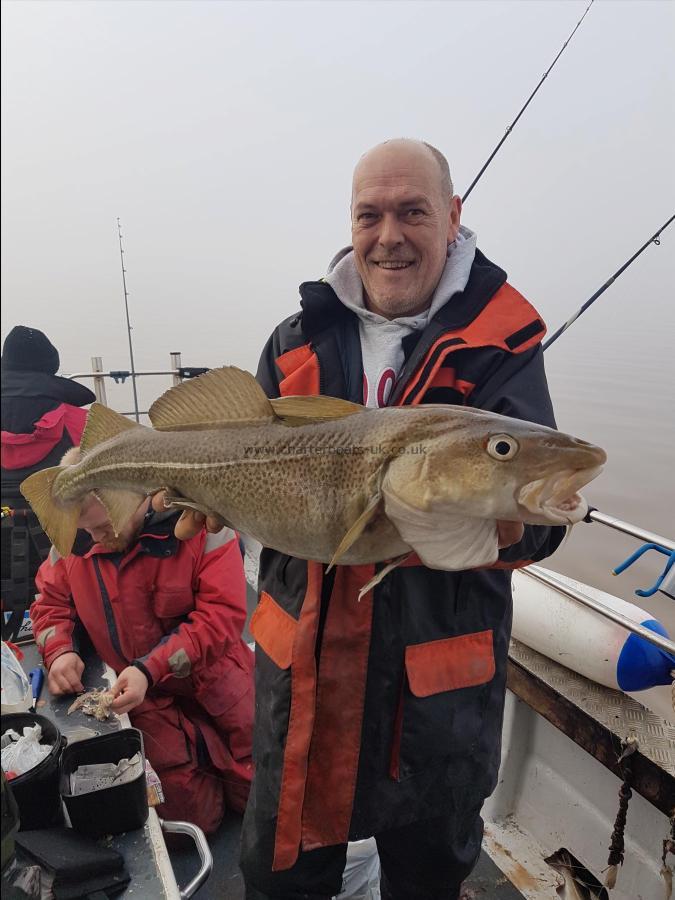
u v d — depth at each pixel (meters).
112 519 1.63
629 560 2.01
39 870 1.11
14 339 2.72
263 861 1.61
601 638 2.03
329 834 1.49
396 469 1.18
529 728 2.31
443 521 1.17
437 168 1.47
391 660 1.42
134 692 1.93
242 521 1.40
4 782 0.79
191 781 2.28
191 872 2.22
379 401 1.49
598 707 1.98
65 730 1.77
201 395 1.47
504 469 1.11
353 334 1.60
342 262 1.63
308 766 1.48
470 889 2.10
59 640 2.08
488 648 1.47
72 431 2.81
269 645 1.55
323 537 1.30
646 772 1.76
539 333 1.39
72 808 1.37
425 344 1.43
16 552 2.50
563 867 2.15
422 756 1.44
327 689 1.44
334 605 1.42
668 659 2.00
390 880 1.77
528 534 1.28
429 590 1.40
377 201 1.44
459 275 1.50
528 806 2.31
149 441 1.53
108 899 1.27
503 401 1.35
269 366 1.75
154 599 2.19
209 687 2.31
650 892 1.88
